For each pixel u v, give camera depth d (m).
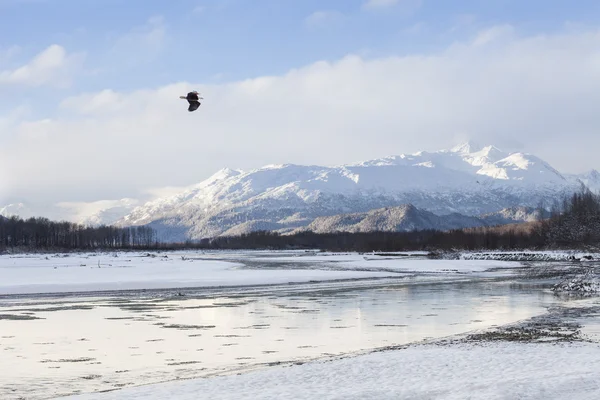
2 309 51.34
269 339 35.59
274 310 49.88
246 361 29.20
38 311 49.81
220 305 53.88
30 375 26.50
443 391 20.33
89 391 23.64
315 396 20.25
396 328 39.50
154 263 144.62
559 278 86.50
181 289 70.06
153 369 27.59
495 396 19.33
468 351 28.81
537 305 51.25
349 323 41.97
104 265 132.00
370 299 58.56
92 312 49.06
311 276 91.06
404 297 60.31
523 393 19.70
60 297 61.47
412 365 25.45
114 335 37.28
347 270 108.69
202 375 26.09
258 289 70.38
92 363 28.97
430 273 99.88
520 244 190.00
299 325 41.16
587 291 63.62
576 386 20.44
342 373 24.19
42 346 33.56
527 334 35.09
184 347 33.09
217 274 96.38
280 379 23.34
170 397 20.72
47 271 106.06
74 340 35.53
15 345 33.91
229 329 39.53
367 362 26.25
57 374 26.69
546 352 28.14
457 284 77.19
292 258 184.75
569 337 33.75
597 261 131.62
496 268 114.06
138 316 46.31
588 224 175.88
